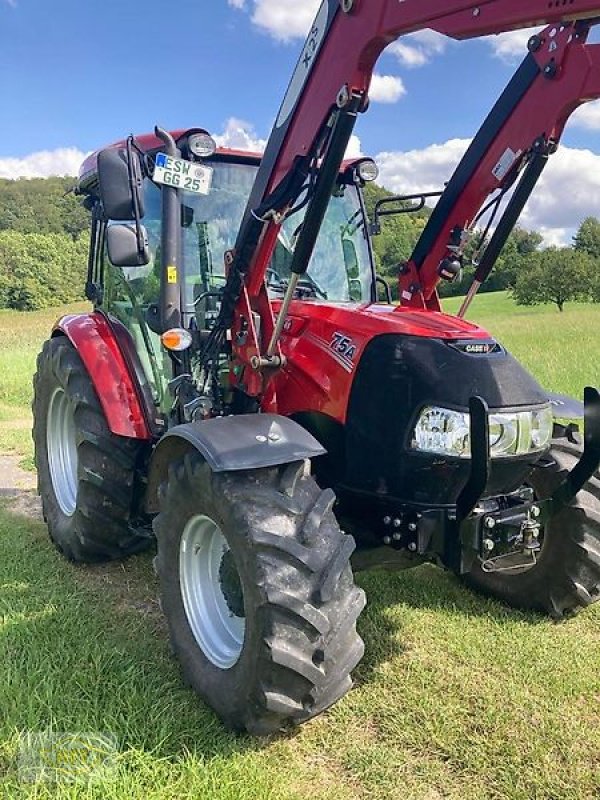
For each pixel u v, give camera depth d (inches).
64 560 173.0
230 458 100.3
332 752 103.6
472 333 120.6
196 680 112.3
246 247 124.0
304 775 98.5
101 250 179.5
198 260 148.2
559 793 95.7
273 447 103.7
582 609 150.6
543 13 83.4
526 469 121.1
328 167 107.1
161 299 136.0
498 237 146.3
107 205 124.0
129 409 149.9
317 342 129.3
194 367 139.8
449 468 113.3
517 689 118.4
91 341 156.7
